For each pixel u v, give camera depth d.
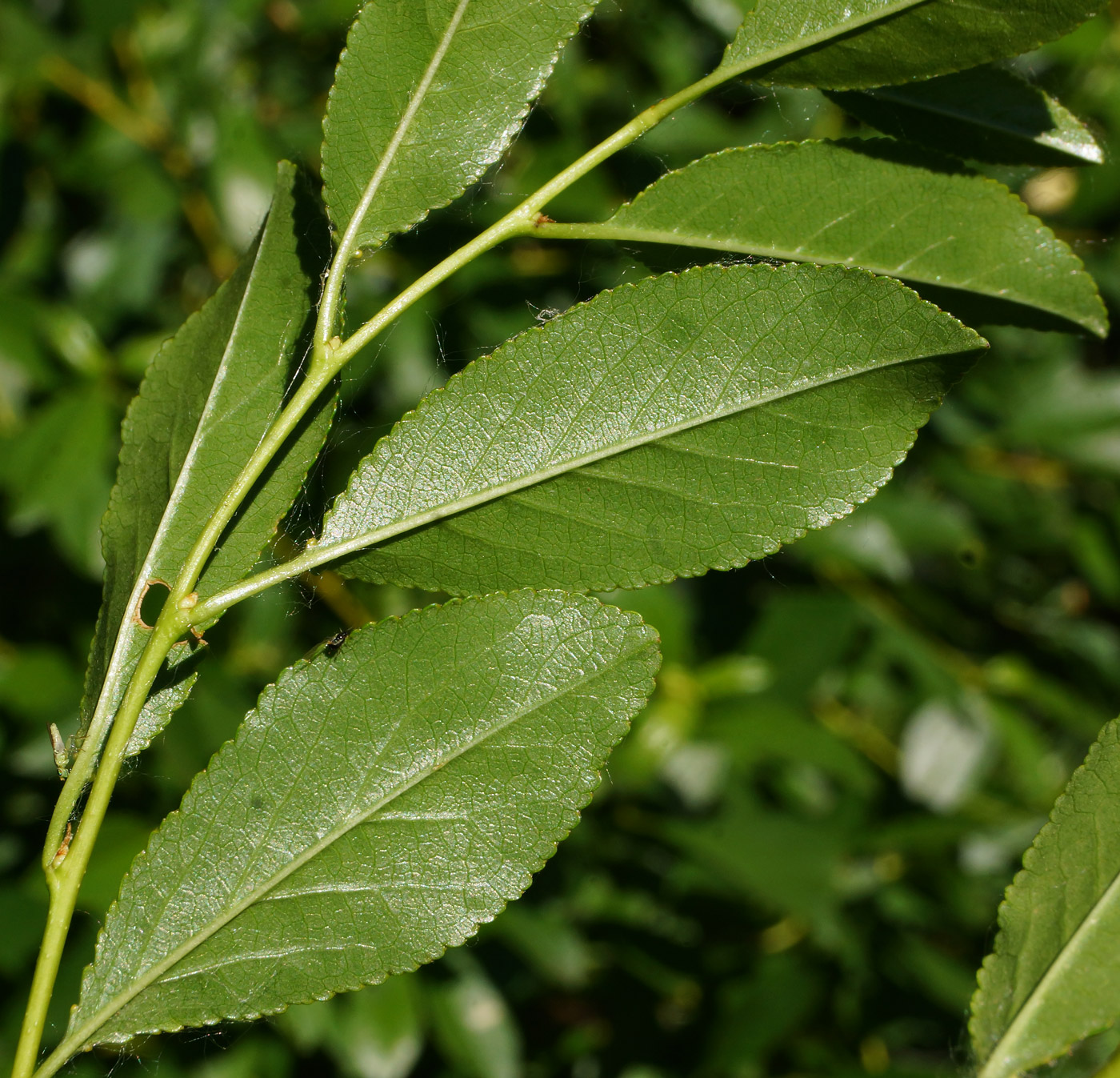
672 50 0.76
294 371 0.45
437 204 0.44
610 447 0.44
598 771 0.43
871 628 0.81
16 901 0.65
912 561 0.88
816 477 0.43
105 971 0.43
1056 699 0.82
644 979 0.73
